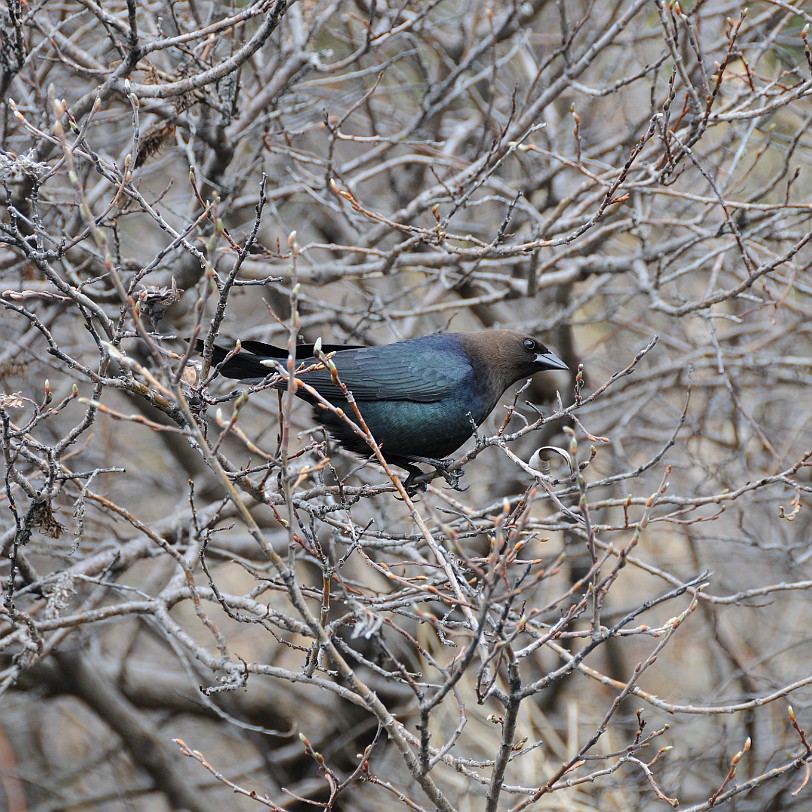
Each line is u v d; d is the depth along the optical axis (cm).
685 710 718
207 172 1114
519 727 1334
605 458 1678
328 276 1198
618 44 1427
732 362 1434
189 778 1473
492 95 1261
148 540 1118
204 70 1036
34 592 975
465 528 983
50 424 1438
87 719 1788
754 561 1585
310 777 1495
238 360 961
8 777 1497
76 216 1076
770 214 1288
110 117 1198
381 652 926
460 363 1088
